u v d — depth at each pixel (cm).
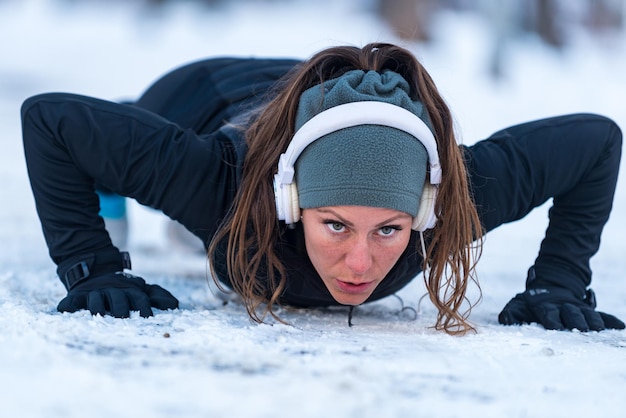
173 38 3666
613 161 652
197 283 791
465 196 568
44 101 596
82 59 3278
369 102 517
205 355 477
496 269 959
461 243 576
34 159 601
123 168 579
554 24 3681
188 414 378
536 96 2964
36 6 4106
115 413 375
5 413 371
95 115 584
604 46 3772
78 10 4097
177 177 577
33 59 3247
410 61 562
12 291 688
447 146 552
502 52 3177
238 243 583
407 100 533
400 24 3509
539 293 647
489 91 2984
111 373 434
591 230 657
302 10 4084
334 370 461
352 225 514
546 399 434
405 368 477
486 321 663
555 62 3484
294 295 618
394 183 509
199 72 754
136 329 539
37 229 1116
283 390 416
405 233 530
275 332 560
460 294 596
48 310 602
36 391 397
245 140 586
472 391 441
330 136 514
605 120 653
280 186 538
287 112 552
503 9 3189
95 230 614
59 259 613
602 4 3919
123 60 3284
